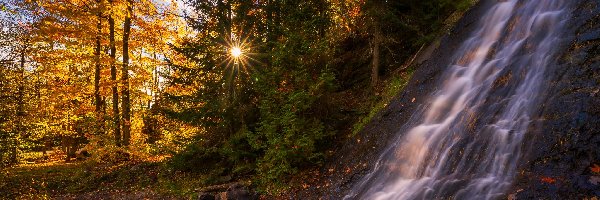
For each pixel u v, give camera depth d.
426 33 11.71
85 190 12.38
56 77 20.00
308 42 10.29
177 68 12.74
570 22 6.08
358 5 12.25
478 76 7.32
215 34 12.70
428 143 6.78
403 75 10.77
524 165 4.62
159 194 10.51
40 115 17.03
